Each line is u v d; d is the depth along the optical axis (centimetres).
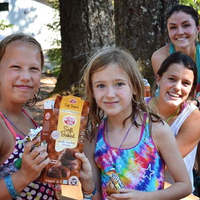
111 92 179
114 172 184
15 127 179
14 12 1752
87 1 654
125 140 187
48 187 182
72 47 670
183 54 239
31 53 177
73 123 164
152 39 478
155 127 187
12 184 159
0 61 178
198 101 261
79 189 253
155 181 185
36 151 156
